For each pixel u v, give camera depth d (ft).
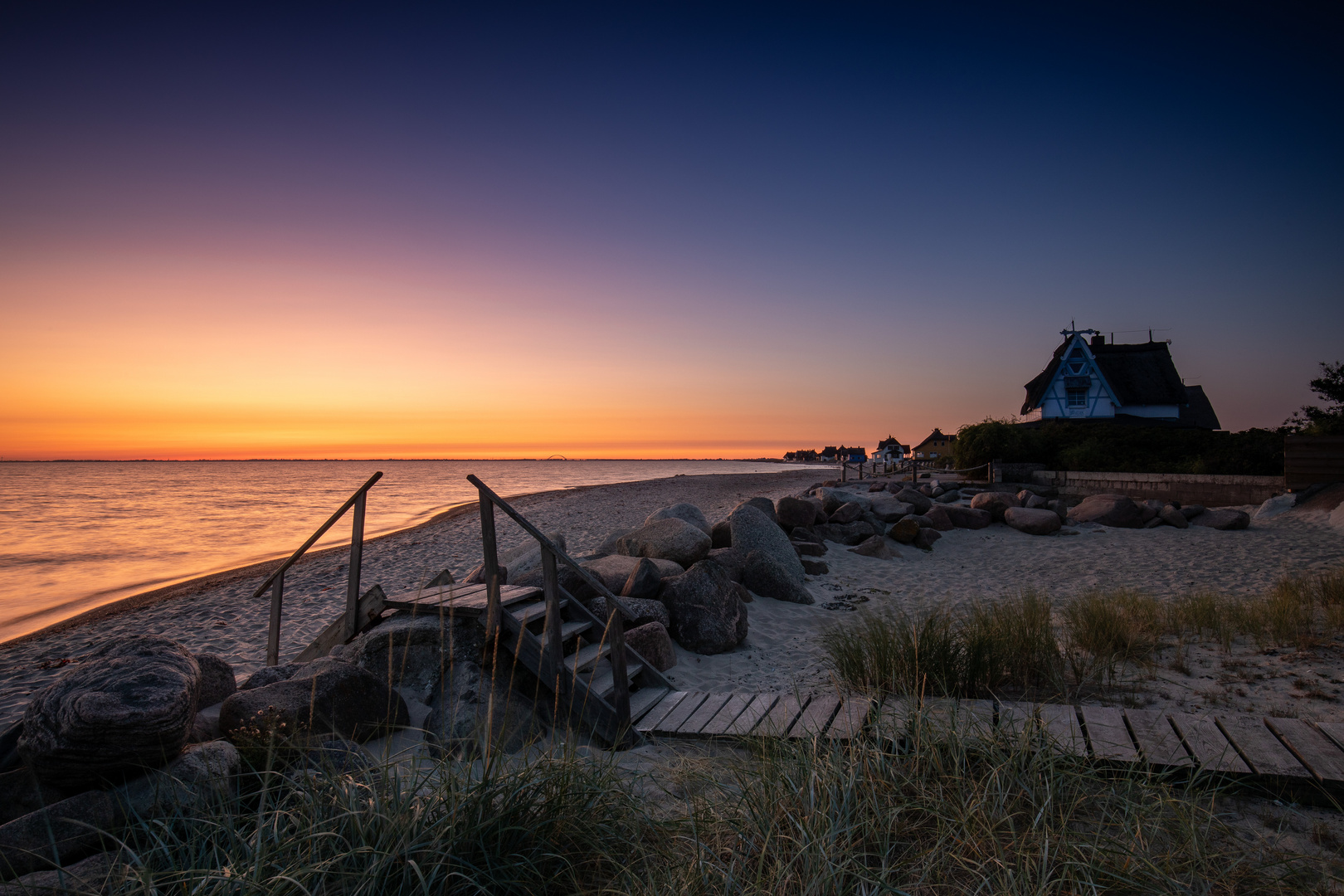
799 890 9.03
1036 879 9.12
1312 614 24.16
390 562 51.90
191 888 8.21
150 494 161.99
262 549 67.31
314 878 8.72
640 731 16.26
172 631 33.60
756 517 37.06
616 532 37.35
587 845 10.38
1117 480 71.51
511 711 15.97
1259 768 12.07
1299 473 56.18
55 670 28.14
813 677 21.66
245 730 12.30
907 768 12.40
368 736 14.76
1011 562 41.75
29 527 87.86
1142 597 28.14
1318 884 9.11
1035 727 13.01
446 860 8.79
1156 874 8.91
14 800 10.02
